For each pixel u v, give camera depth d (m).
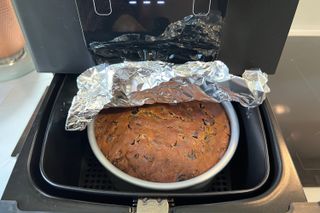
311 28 0.50
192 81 0.25
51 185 0.22
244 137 0.28
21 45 0.39
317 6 0.47
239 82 0.24
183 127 0.25
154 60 0.26
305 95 0.39
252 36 0.25
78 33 0.25
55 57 0.27
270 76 0.42
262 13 0.23
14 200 0.20
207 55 0.26
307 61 0.45
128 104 0.26
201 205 0.20
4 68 0.38
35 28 0.24
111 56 0.26
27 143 0.24
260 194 0.21
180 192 0.22
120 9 0.22
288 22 0.24
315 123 0.35
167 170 0.23
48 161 0.24
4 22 0.35
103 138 0.25
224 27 0.24
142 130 0.25
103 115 0.27
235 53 0.26
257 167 0.24
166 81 0.25
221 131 0.26
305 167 0.29
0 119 0.33
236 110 0.29
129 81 0.25
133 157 0.24
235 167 0.28
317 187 0.27
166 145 0.24
